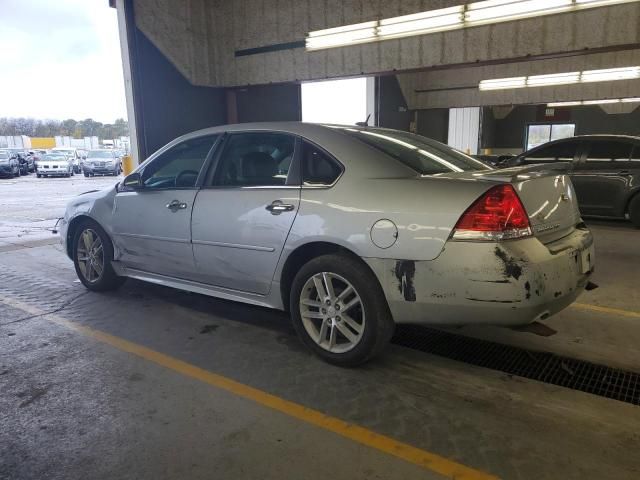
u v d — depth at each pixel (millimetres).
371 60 10719
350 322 3029
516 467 2139
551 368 3111
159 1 10344
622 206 7957
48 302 4465
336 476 2094
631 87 16375
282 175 3271
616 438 2352
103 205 4438
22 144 52812
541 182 2803
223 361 3221
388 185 2824
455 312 2633
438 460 2189
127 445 2318
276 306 3383
